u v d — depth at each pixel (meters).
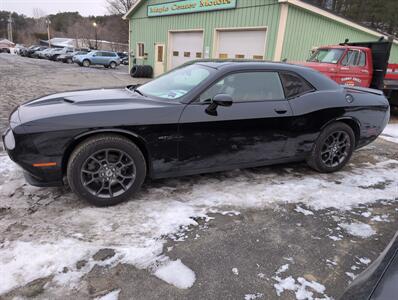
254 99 3.43
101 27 68.62
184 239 2.54
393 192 3.70
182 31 15.27
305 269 2.30
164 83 3.63
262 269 2.27
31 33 88.19
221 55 13.43
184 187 3.47
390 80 8.98
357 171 4.35
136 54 19.69
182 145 3.10
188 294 2.00
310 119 3.72
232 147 3.36
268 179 3.84
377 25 36.50
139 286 2.04
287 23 10.82
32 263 2.16
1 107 6.96
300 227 2.84
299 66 3.89
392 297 1.22
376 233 2.83
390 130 7.48
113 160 2.91
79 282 2.04
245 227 2.78
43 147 2.62
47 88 10.95
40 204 2.93
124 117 2.81
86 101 3.02
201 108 3.11
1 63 24.34
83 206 2.93
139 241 2.47
